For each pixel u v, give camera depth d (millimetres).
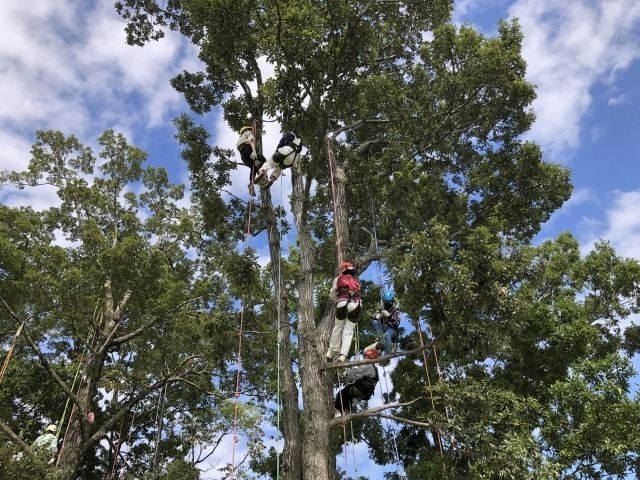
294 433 8922
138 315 16328
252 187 10406
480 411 8047
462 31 13180
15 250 14086
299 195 11367
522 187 15062
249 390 18938
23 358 19156
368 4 9406
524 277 8984
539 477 7824
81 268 15906
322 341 9289
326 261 14734
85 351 19266
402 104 13391
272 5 8836
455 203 13961
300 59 8711
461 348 7898
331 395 8875
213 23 8797
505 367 13227
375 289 16594
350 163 12633
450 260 7895
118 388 18359
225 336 11773
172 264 18266
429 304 7781
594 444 10320
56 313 15531
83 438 15305
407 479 13156
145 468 21188
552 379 12719
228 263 9961
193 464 17984
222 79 13867
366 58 9680
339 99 9320
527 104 13641
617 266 15109
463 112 13711
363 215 14406
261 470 16938
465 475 8945
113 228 20203
